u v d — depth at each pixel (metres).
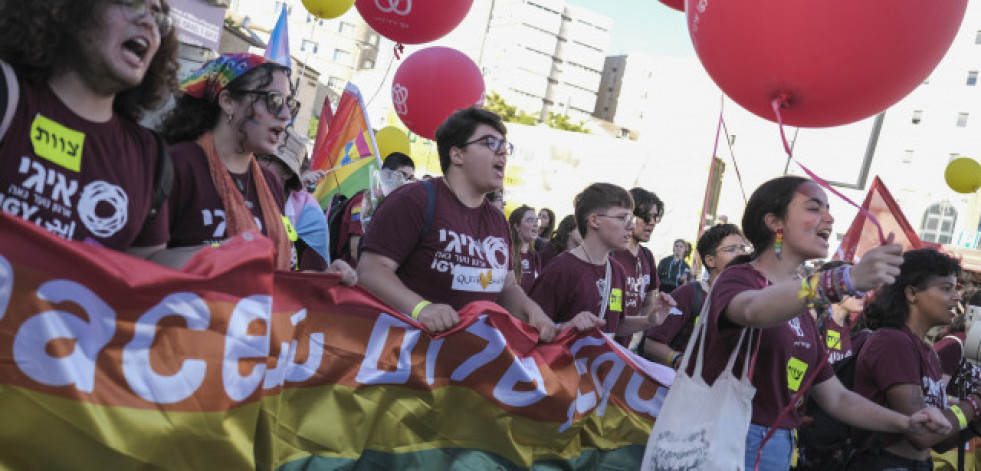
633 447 3.74
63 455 1.94
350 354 2.75
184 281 2.09
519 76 130.88
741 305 2.72
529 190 22.06
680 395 2.82
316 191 7.02
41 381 1.89
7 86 1.87
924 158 55.56
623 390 3.68
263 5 94.44
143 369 2.04
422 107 6.66
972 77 55.00
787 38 2.43
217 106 2.71
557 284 4.38
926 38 2.45
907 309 3.75
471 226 3.35
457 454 3.08
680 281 11.12
